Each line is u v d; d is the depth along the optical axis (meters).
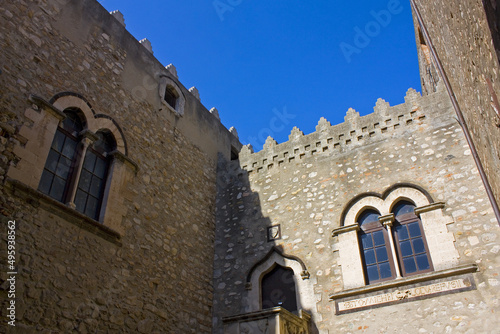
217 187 14.27
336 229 11.34
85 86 10.12
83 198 9.18
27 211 7.69
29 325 7.03
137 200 10.41
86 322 8.01
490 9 3.99
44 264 7.63
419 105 12.17
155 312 9.69
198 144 14.01
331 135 13.20
